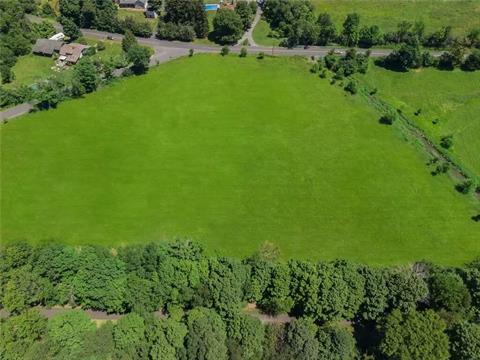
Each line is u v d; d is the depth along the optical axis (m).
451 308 113.25
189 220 146.00
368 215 148.00
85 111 180.88
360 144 168.88
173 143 168.88
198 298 115.56
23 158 163.12
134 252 123.81
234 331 110.19
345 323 121.69
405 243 141.00
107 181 156.62
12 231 142.25
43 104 180.88
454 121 179.88
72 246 136.75
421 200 152.12
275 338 111.12
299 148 167.25
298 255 137.38
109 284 116.94
